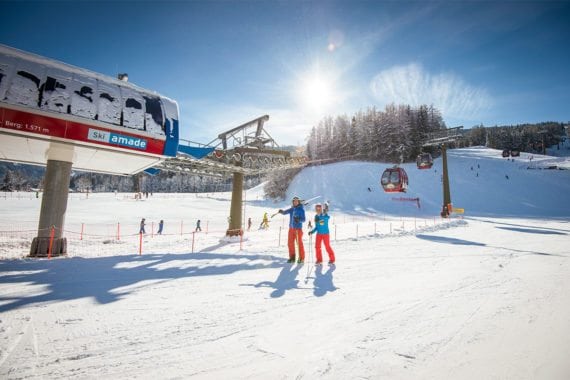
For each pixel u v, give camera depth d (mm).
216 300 4344
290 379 2250
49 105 7840
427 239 12820
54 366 2416
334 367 2416
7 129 7375
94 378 2254
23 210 33719
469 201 50562
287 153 17406
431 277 5816
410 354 2627
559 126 169625
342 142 91000
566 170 60781
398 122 78875
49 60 8359
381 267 6840
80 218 32156
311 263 7359
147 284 5223
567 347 2697
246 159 16609
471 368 2352
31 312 3697
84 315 3639
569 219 32125
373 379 2217
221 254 8570
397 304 4137
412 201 51906
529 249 9898
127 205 45625
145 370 2389
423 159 27156
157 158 10180
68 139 8148
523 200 49469
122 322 3443
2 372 2283
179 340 2979
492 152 96312
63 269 6316
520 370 2297
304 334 3129
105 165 12172
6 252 10852
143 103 9609
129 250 12625
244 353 2703
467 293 4660
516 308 3893
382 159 78812
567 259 7906
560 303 4074
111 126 8719
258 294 4660
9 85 7395
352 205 53406
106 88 9062
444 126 85750
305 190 67688
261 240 14781
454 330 3174
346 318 3600
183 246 13953
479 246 10555
